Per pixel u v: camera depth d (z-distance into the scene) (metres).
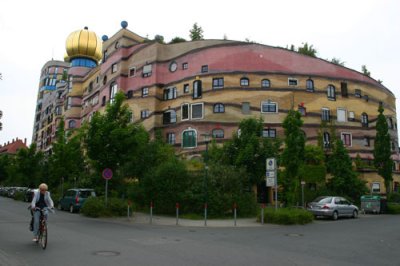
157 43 52.09
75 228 16.42
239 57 47.69
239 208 25.67
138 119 50.72
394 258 10.79
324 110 48.25
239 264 9.35
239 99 46.22
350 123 49.31
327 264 9.69
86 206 23.66
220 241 13.50
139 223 20.41
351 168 38.53
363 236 15.83
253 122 32.03
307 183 38.75
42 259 9.29
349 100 50.00
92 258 9.55
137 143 24.89
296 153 25.34
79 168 35.53
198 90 47.09
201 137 45.25
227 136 45.09
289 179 28.36
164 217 24.17
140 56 53.31
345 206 26.94
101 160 24.17
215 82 47.06
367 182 40.53
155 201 26.19
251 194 27.02
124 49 55.19
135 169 30.75
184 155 45.19
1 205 32.59
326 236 15.66
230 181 25.95
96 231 15.50
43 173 45.19
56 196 32.75
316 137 46.69
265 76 47.19
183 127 46.75
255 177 29.58
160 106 50.38
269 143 30.75
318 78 48.75
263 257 10.41
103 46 60.59
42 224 11.14
